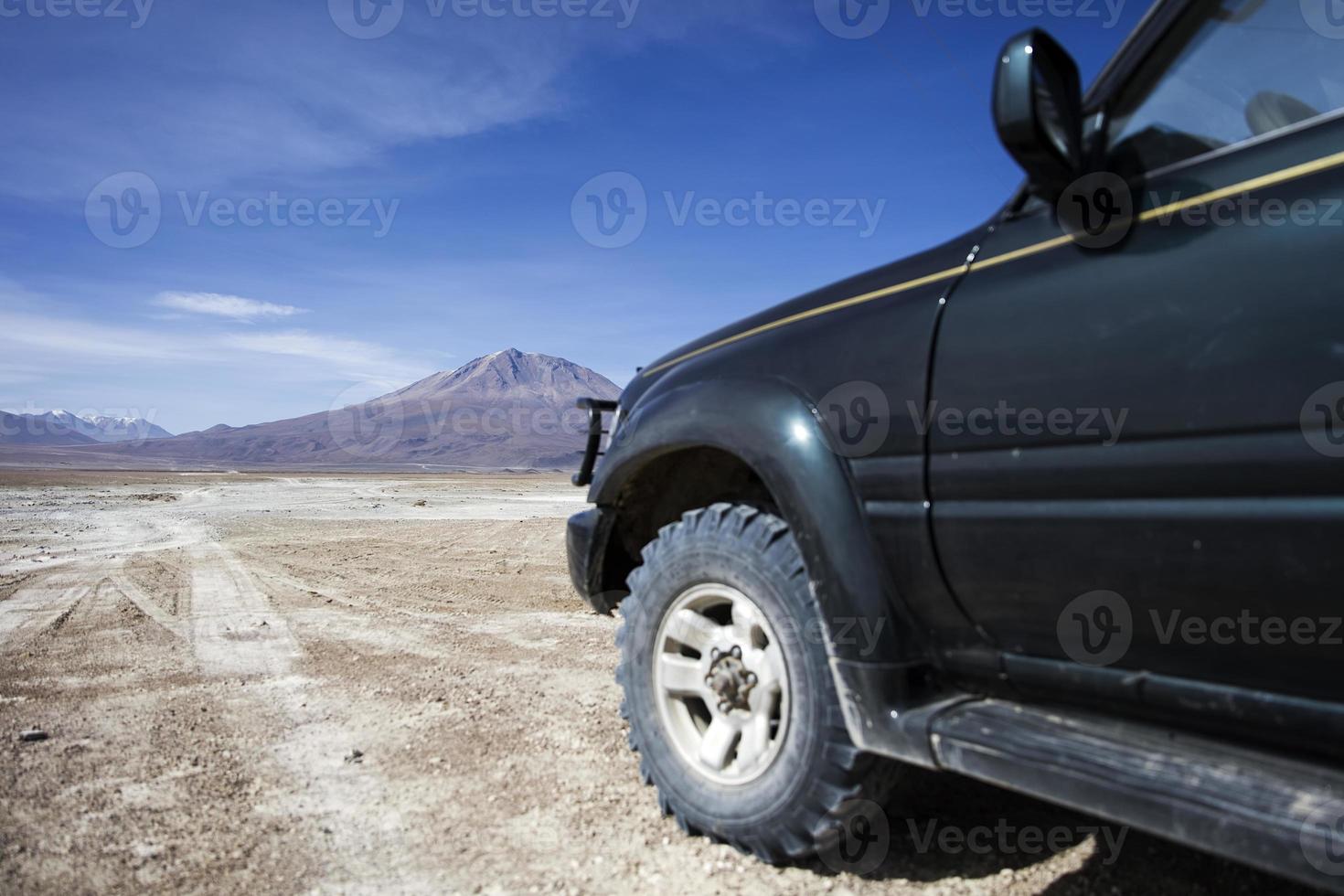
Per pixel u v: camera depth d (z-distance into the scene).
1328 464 1.27
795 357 2.22
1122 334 1.54
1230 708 1.44
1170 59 1.67
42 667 4.61
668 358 3.02
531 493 35.91
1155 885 2.06
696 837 2.38
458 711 3.69
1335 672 1.29
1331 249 1.31
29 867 2.24
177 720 3.62
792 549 2.15
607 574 3.04
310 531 14.11
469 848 2.35
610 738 3.28
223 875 2.21
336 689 4.11
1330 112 1.55
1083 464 1.57
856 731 1.94
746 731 2.23
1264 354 1.35
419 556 10.24
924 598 1.91
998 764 1.65
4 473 87.00
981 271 1.86
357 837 2.43
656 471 2.83
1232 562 1.38
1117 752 1.55
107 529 14.67
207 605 6.70
